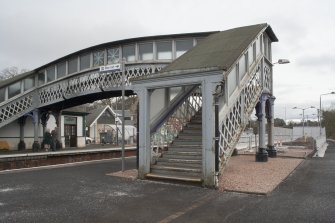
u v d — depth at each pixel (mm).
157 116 12875
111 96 26922
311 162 18234
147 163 11758
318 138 31781
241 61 13016
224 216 7105
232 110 11891
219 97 10805
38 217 7039
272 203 8211
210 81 10336
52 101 28531
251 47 14641
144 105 11875
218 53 12414
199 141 12859
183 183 10742
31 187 10281
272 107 19781
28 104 29531
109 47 23766
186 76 10828
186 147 12734
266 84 17922
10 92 28922
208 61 11531
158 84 11492
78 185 10625
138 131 12258
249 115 14094
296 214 7211
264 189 9664
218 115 10367
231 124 11820
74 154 17844
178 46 21875
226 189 9742
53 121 35094
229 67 10477
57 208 7758
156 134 12844
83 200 8555
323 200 8516
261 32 15477
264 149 17641
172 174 11461
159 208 7773
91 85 24812
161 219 6922
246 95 13789
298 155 21750
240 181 10961
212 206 7949
